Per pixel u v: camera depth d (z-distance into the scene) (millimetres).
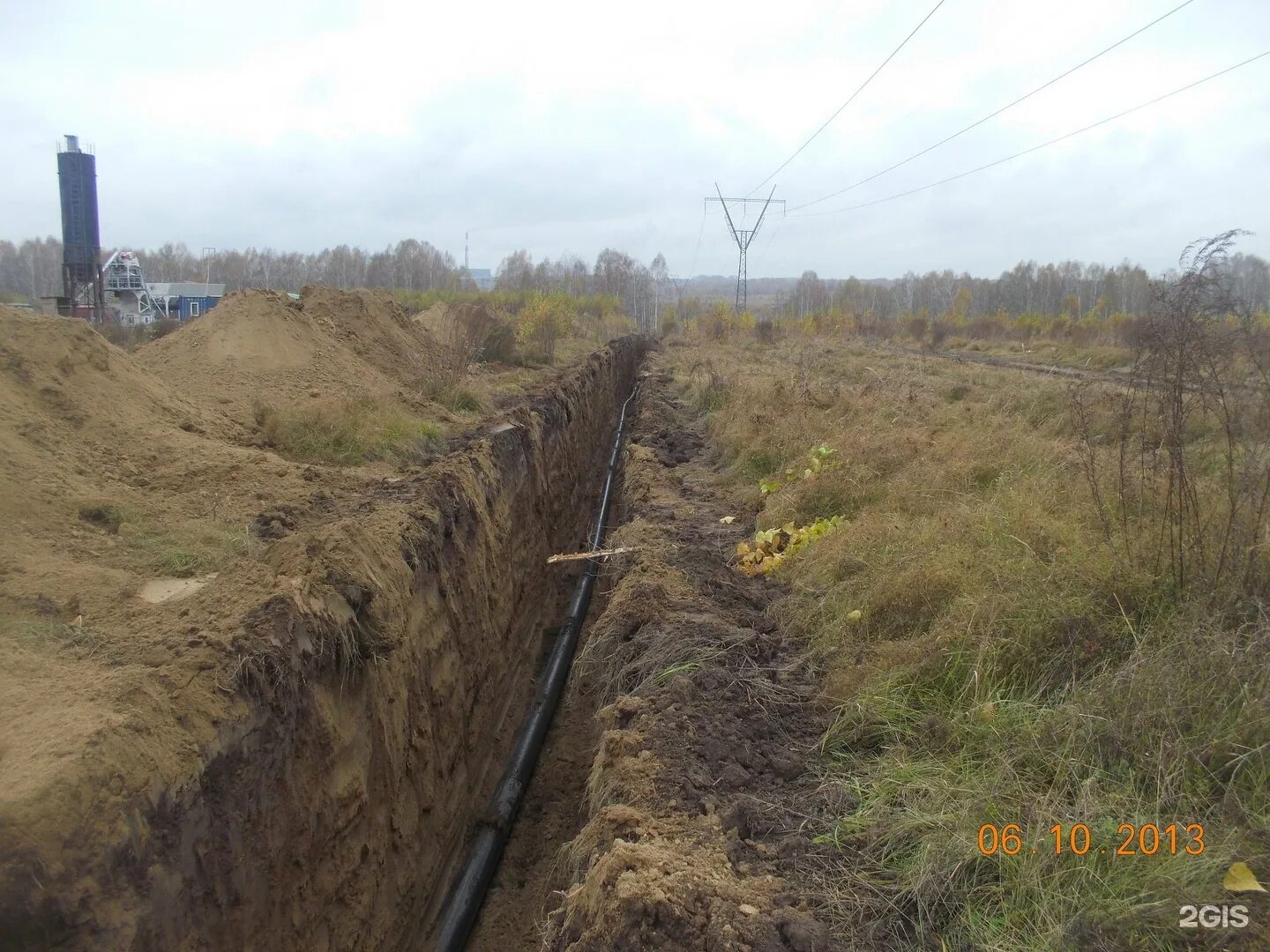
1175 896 3020
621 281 95875
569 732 9141
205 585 5605
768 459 12133
